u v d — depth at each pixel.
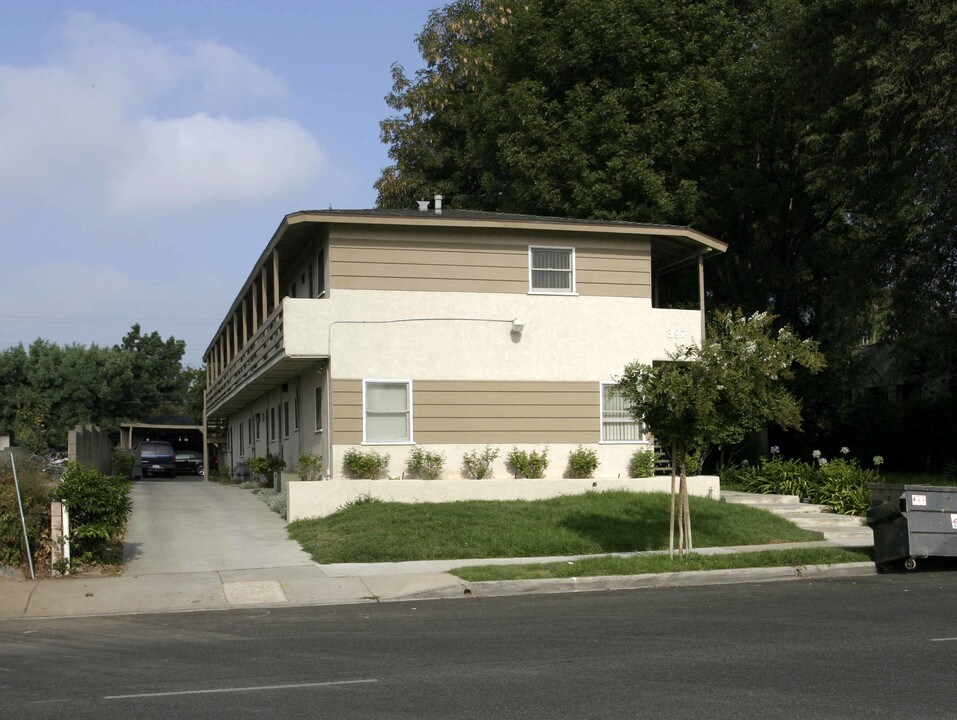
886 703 7.48
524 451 23.11
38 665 9.43
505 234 23.33
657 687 8.05
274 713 7.39
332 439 21.81
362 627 11.38
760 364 15.19
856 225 30.17
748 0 30.98
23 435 44.34
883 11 23.36
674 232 24.14
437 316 22.73
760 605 12.59
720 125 28.27
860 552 16.64
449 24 39.59
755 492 24.94
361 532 17.94
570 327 23.69
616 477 23.66
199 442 66.44
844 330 27.39
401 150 40.72
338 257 22.22
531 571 14.84
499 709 7.40
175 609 13.05
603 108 28.72
